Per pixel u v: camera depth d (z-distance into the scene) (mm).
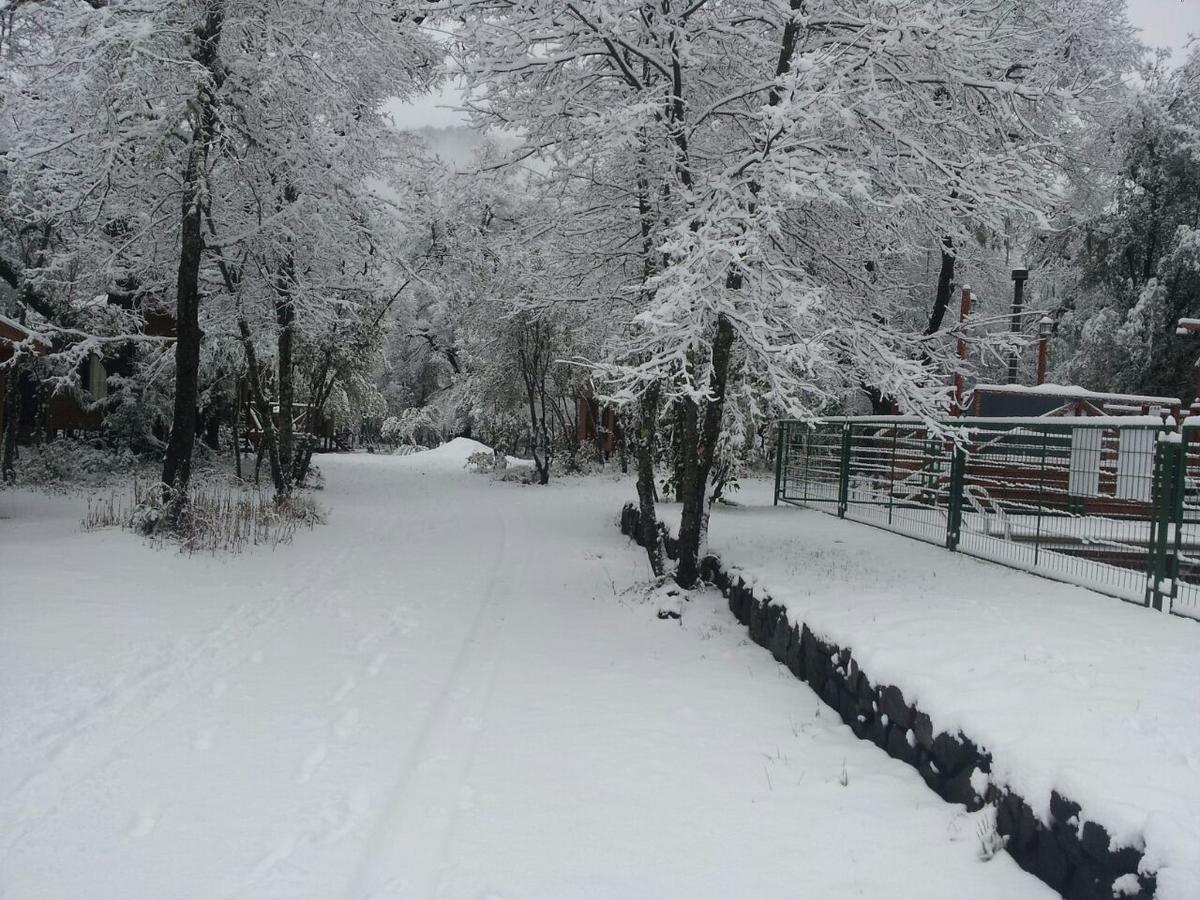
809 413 7590
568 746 5430
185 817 4344
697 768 5082
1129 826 3092
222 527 12562
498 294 15742
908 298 14312
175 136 11602
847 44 8406
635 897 3662
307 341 19203
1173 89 22875
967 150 8969
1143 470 6828
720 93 10195
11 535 11656
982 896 3527
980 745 4160
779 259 8516
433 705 6176
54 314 19234
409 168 15430
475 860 3975
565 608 9680
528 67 9367
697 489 9695
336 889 3697
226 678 6617
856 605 6875
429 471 32188
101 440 22484
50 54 10523
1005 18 9188
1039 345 17344
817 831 4219
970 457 9461
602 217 10695
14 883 3689
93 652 6738
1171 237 22484
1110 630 5930
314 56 12203
